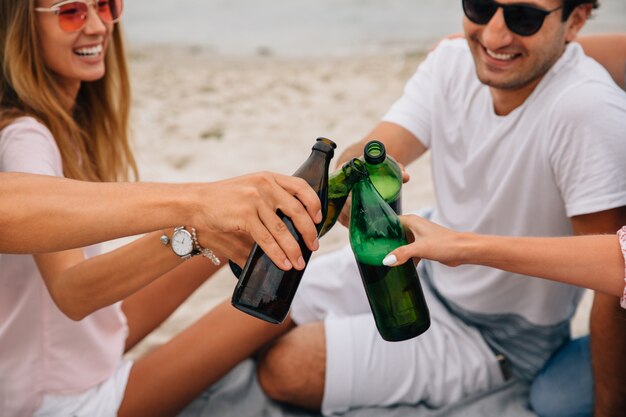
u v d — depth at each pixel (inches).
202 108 270.1
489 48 88.9
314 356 99.7
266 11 471.8
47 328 89.2
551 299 96.7
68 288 80.7
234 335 95.3
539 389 99.0
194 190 66.0
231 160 222.1
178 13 470.9
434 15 436.1
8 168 84.1
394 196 76.7
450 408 100.3
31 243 68.2
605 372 89.6
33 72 90.6
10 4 87.7
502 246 72.3
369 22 429.1
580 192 86.3
